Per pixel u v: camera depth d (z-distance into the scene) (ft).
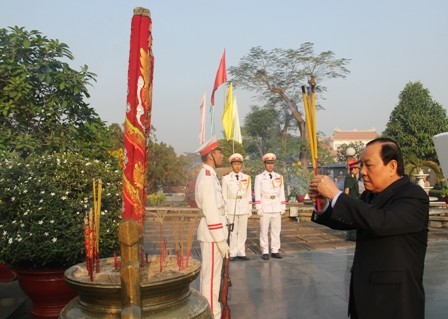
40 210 10.78
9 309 12.24
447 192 37.76
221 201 14.24
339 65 97.09
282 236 29.50
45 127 15.38
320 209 7.07
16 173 11.64
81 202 11.39
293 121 110.22
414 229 6.09
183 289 5.71
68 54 15.78
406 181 6.57
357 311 6.33
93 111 16.46
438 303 14.42
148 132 5.59
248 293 15.78
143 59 5.39
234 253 21.93
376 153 6.64
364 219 5.98
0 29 15.24
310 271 19.13
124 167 5.34
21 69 14.70
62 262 10.91
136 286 4.97
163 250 6.86
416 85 87.76
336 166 75.25
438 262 20.76
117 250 11.69
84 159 12.64
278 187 22.85
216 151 12.89
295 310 13.87
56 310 11.25
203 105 25.54
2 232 10.90
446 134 12.78
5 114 14.39
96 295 5.24
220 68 28.02
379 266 6.19
